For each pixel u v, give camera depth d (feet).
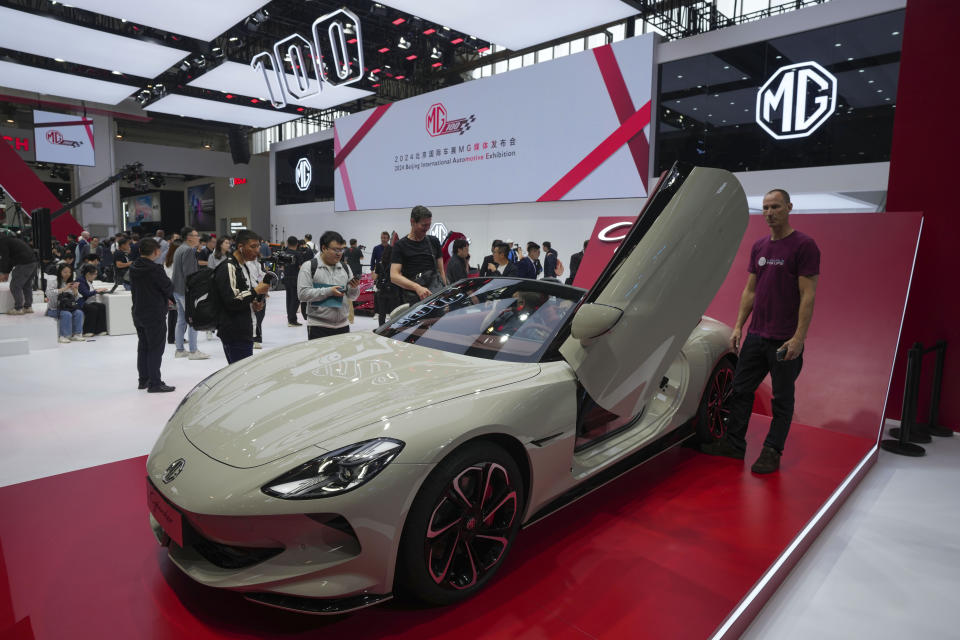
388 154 49.44
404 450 5.01
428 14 36.58
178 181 103.76
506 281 9.07
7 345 19.43
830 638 5.86
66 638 5.00
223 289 10.72
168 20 38.75
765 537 7.11
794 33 27.96
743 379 9.72
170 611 5.42
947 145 11.67
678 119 32.19
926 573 7.09
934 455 11.06
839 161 27.37
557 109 35.78
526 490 6.31
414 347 7.53
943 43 11.53
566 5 35.12
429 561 5.31
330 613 4.88
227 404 6.13
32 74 51.37
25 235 35.81
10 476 9.10
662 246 7.11
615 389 7.07
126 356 19.52
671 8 37.78
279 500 4.74
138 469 9.12
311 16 46.06
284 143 69.26
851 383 11.65
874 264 12.15
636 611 5.58
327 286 12.00
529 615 5.49
